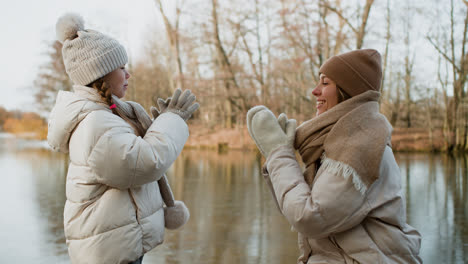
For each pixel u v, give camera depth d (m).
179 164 16.78
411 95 30.55
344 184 1.36
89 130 1.49
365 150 1.36
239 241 5.15
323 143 1.48
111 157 1.45
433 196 8.51
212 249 4.79
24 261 4.37
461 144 25.67
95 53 1.59
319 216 1.35
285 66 27.03
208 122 33.84
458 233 5.45
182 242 5.12
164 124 1.59
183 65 31.72
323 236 1.42
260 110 1.58
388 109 30.73
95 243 1.49
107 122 1.51
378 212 1.41
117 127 1.53
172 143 1.56
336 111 1.48
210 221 6.31
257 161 18.27
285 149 1.51
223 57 28.89
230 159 19.52
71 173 1.55
